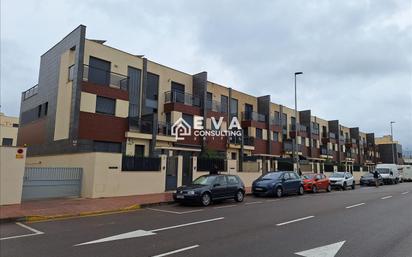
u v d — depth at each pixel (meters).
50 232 8.72
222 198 15.73
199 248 6.92
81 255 6.41
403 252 6.63
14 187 13.57
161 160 19.12
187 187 15.13
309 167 35.91
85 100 21.94
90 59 23.14
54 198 15.57
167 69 28.97
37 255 6.44
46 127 25.02
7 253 6.62
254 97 39.75
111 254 6.48
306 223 9.98
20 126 30.09
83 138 21.55
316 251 6.67
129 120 23.95
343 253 6.56
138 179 17.77
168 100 28.28
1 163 13.30
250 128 36.56
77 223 10.13
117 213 12.37
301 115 50.31
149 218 11.08
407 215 11.73
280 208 13.77
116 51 24.83
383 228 9.19
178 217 11.28
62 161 19.20
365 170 49.47
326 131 56.50
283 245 7.17
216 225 9.63
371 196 20.08
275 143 40.47
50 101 25.02
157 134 25.45
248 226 9.46
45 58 26.92
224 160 23.95
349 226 9.48
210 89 32.78
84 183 16.39
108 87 23.23
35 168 15.20
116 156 16.89
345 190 27.55
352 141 63.28
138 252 6.61
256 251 6.68
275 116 42.25
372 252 6.63
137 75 26.30
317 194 22.20
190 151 28.09
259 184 19.62
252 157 32.62
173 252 6.60
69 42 23.59
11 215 10.70
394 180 42.00
